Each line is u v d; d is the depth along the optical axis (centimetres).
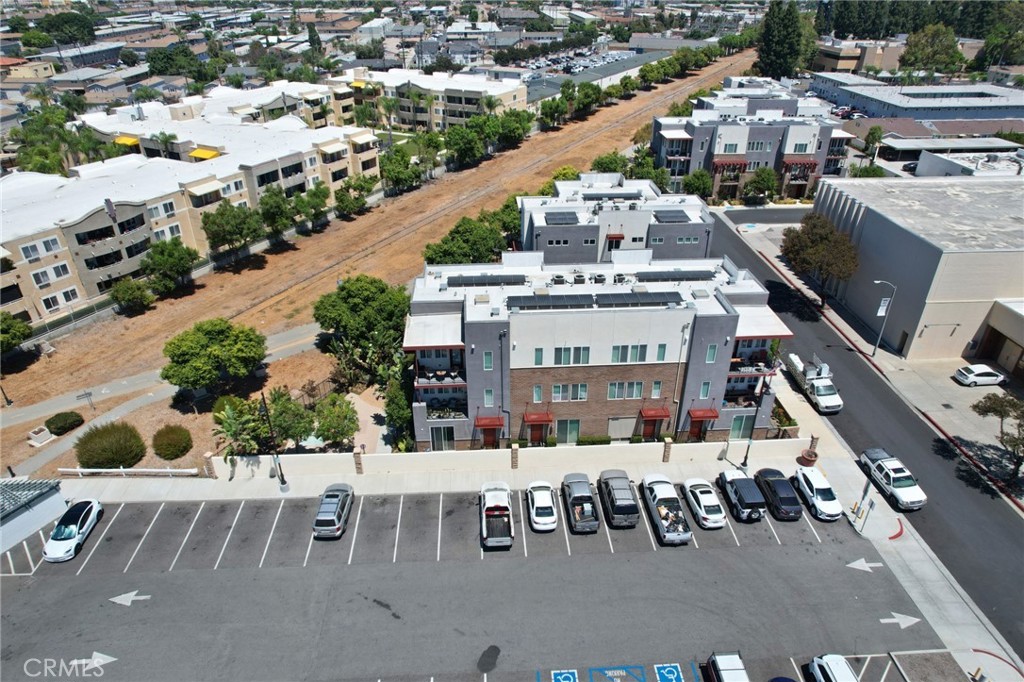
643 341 4494
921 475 4594
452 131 12238
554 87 16438
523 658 3338
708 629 3484
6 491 4281
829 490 4266
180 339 5512
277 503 4406
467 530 4150
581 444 4841
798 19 17638
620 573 3828
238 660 3353
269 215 8944
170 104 14650
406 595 3700
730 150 10106
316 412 4800
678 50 19475
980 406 4447
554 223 6331
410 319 4775
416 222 10050
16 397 5925
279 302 7644
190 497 4475
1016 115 13212
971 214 6519
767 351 4859
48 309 7000
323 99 15100
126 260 7675
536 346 4450
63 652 3412
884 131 12131
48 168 10750
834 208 7331
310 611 3612
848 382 5688
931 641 3422
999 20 19962
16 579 3859
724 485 4409
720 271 5328
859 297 6756
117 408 5712
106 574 3878
